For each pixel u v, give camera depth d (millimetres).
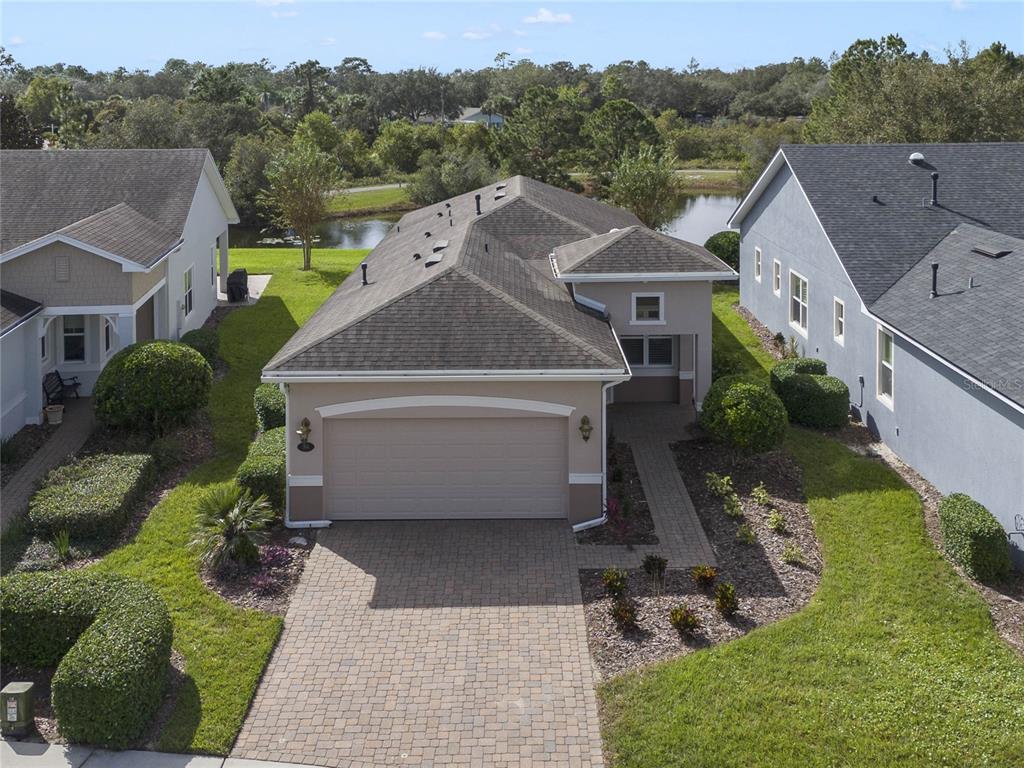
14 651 12148
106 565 14977
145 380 20141
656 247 21422
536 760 10586
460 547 15953
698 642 12727
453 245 21859
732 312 32375
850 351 22344
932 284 19812
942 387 17406
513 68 158500
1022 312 17000
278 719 11359
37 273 21875
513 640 13016
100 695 10539
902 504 17125
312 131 82875
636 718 11141
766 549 15492
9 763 10438
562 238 25234
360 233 60562
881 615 13297
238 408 22812
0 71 150375
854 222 23578
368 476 17000
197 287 30109
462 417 16656
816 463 19219
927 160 25969
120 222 25203
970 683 11641
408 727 11188
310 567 15211
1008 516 15070
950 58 45375
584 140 71250
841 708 11141
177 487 18172
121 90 138625
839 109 51875
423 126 91562
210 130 71062
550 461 17016
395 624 13477
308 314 32344
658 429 21438
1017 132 43500
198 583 14414
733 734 10750
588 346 16766
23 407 21516
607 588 14047
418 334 16828
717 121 111375
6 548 15477
